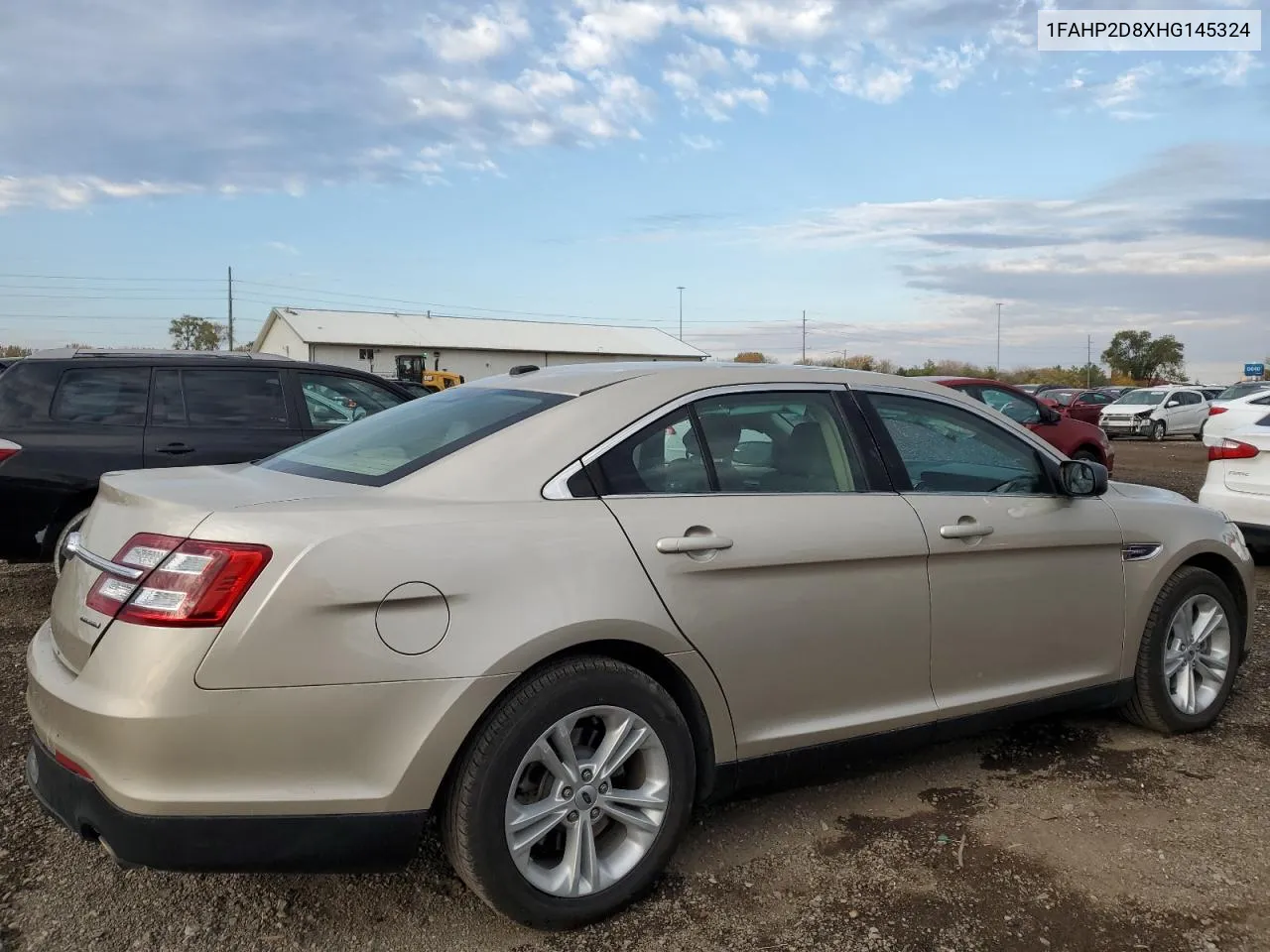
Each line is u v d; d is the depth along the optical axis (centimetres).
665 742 279
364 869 247
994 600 354
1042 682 372
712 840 324
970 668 351
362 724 240
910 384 372
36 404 595
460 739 248
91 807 235
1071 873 303
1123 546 394
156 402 630
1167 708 407
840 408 346
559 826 270
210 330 7369
